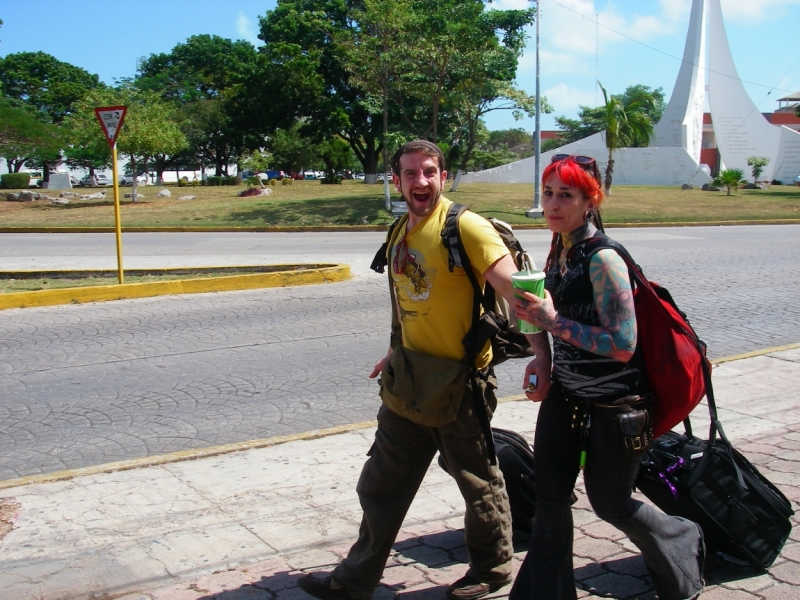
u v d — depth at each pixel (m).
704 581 3.33
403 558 3.74
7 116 35.94
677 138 54.72
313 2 46.06
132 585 3.54
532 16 32.53
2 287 12.18
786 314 9.98
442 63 27.11
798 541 3.78
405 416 3.08
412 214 3.08
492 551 3.23
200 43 72.00
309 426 5.92
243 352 8.25
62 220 27.45
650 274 13.23
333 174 45.94
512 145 87.81
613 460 2.80
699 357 2.80
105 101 31.58
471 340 3.02
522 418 5.86
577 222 2.79
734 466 3.31
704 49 54.22
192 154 62.84
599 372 2.77
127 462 5.12
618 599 3.31
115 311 10.60
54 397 6.75
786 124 75.81
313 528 4.11
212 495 4.57
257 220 26.45
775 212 28.84
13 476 5.03
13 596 3.45
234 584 3.50
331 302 11.05
